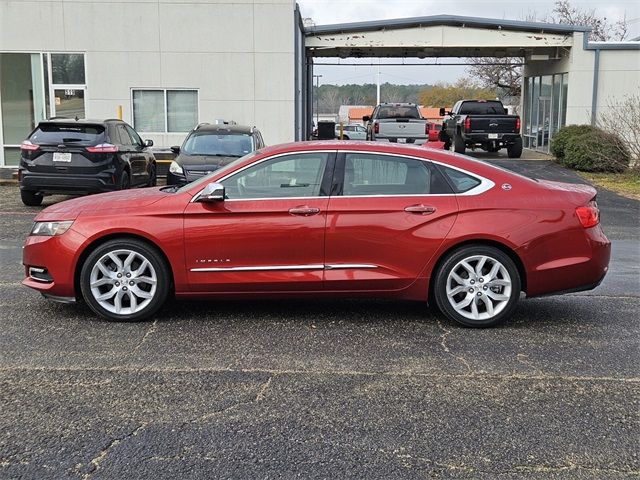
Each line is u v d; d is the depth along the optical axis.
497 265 5.73
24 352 5.08
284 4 19.69
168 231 5.67
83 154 12.20
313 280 5.73
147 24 19.69
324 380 4.60
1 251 8.94
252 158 5.85
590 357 5.10
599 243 5.84
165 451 3.62
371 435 3.82
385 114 25.02
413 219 5.69
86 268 5.73
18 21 19.53
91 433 3.82
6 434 3.80
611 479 3.40
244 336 5.51
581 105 24.55
